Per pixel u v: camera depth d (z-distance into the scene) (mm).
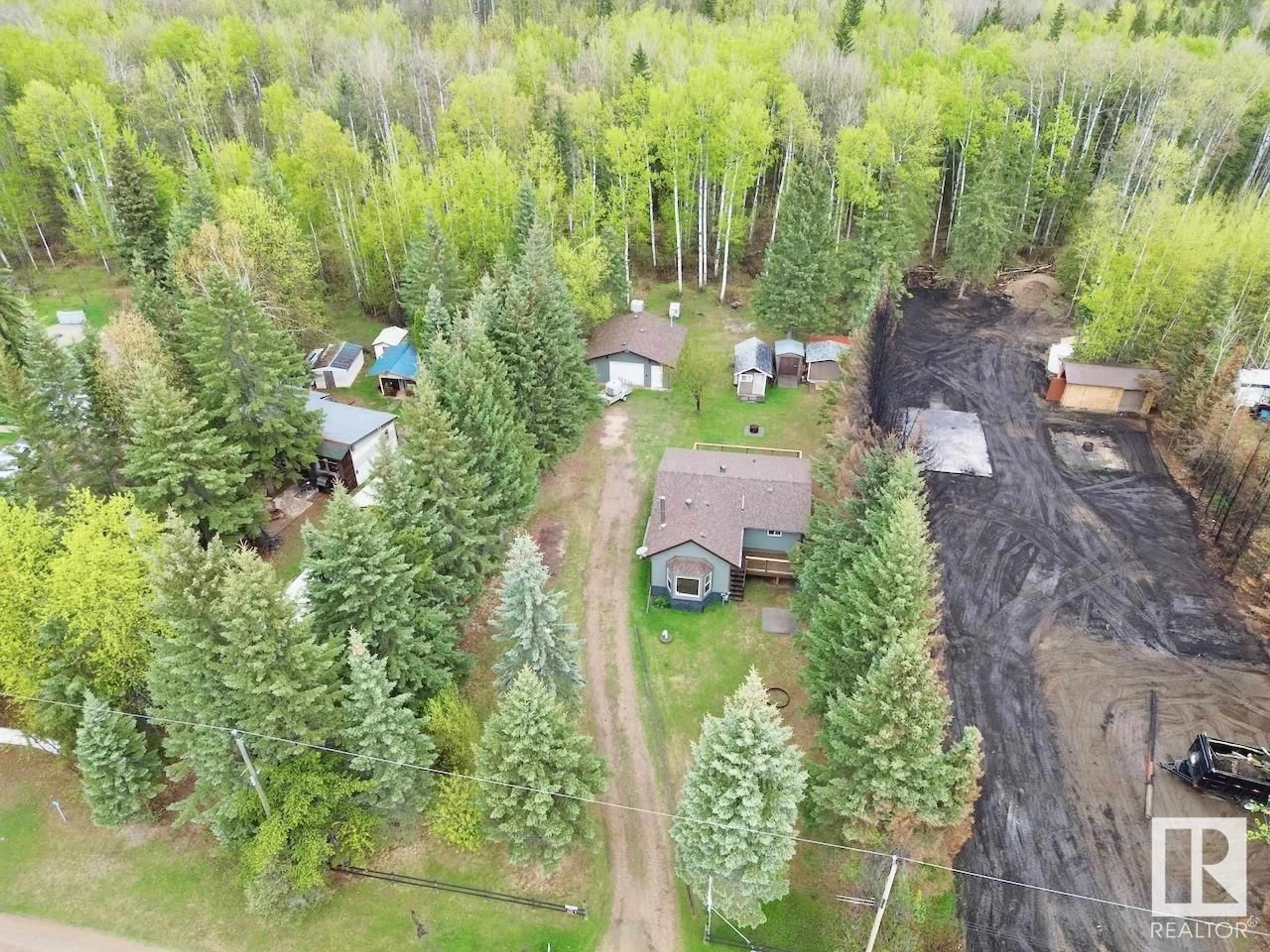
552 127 72188
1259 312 51406
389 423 47062
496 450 38406
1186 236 51500
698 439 51812
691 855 25062
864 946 24875
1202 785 30000
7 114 70312
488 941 26359
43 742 31609
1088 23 90438
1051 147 73938
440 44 94562
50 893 27703
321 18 104688
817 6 101562
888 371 51906
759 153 66750
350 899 27516
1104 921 26469
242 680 24484
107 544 29844
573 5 111562
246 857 26141
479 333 40938
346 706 26078
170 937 26516
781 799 23734
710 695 34625
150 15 101875
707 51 75625
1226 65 72500
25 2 100000
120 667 30188
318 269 61969
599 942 26375
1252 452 43094
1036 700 33750
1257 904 26906
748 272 74312
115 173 56156
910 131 64375
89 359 39531
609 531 44000
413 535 32469
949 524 43500
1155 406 52281
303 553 41125
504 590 29078
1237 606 38250
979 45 86938
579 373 47781
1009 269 73188
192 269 47500
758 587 40219
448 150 69312
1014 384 56438
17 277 67688
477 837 27156
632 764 31891
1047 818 29359
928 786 24406
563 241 56812
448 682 30641
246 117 84188
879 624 28062
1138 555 41281
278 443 41625
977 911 26688
